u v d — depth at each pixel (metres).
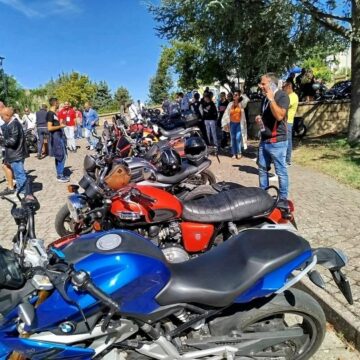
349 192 7.20
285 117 6.00
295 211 6.23
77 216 4.14
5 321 2.36
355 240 5.04
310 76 16.14
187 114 12.31
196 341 2.66
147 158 6.96
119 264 2.34
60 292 2.24
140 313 2.42
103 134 10.30
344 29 11.59
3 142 7.84
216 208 4.18
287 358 2.90
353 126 11.81
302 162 10.07
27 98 55.19
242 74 16.80
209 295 2.46
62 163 9.73
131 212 4.10
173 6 13.09
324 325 2.84
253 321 2.72
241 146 11.52
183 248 4.21
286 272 2.58
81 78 57.91
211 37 13.77
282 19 11.30
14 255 2.37
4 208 7.32
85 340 2.42
